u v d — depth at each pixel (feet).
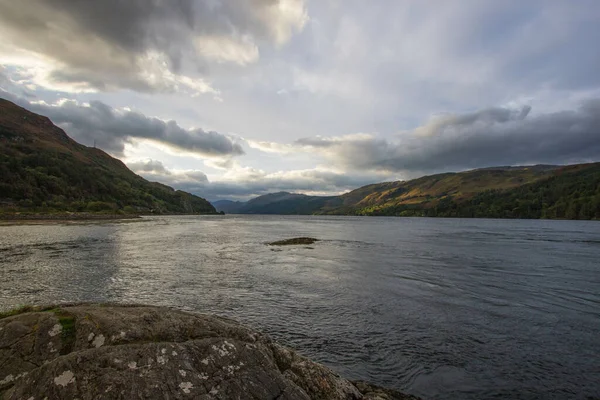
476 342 44.21
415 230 311.47
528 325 50.65
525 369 37.11
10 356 20.13
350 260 115.03
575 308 59.31
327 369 25.73
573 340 45.06
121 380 17.19
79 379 17.01
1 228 217.56
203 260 109.60
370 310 57.41
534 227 355.56
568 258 122.72
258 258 117.29
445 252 140.36
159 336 22.38
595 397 31.89
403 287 74.38
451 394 32.22
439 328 49.19
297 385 21.88
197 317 25.94
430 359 39.24
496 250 148.05
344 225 426.10
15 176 452.35
